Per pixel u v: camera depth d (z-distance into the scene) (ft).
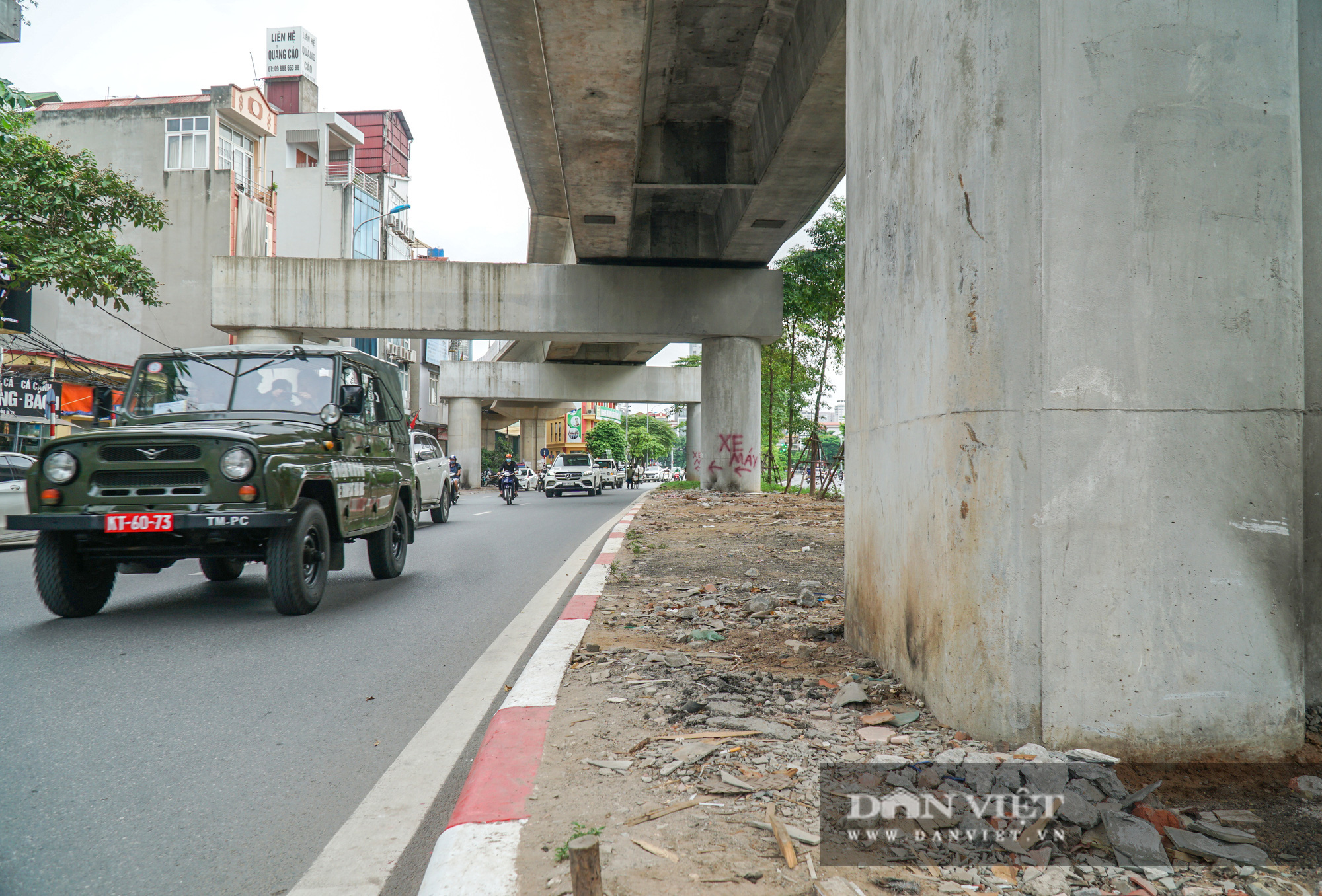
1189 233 10.52
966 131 11.02
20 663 17.29
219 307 80.33
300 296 80.94
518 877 7.63
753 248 80.69
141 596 25.91
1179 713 10.48
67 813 10.06
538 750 10.95
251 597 25.75
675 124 64.90
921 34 12.50
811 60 47.75
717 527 49.16
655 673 14.71
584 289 83.61
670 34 53.31
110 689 15.39
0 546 41.68
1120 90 10.46
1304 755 10.66
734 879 7.59
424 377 200.64
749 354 85.97
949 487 11.34
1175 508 10.50
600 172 61.26
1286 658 10.65
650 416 441.68
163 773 11.36
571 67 46.16
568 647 16.81
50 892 8.18
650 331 84.28
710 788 9.62
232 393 25.12
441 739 12.79
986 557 10.77
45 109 113.09
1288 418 10.71
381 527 28.78
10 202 44.96
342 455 25.38
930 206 12.07
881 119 14.57
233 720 13.67
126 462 20.85
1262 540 10.62
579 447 333.21
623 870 7.72
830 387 105.50
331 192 161.48
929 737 11.05
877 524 14.92
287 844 9.30
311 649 18.81
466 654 18.39
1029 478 10.53
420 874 8.68
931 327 12.03
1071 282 10.50
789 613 21.18
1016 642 10.57
